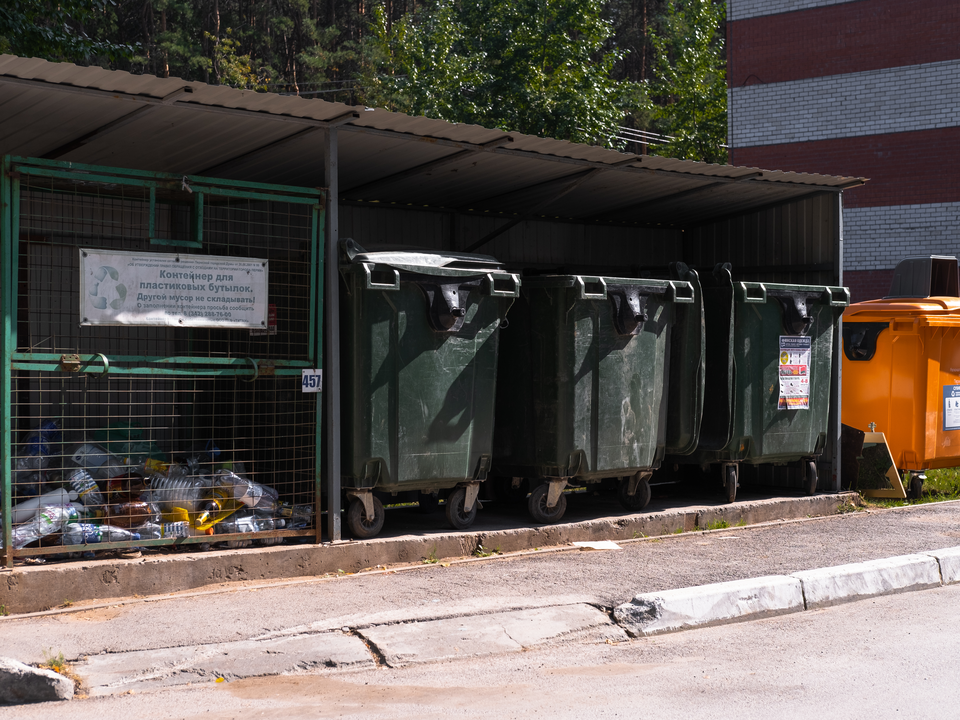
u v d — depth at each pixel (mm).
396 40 26938
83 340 7566
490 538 7043
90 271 5680
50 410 7363
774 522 8477
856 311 9859
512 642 5098
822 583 6137
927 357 9539
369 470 6633
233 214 8180
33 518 5738
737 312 8461
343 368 6707
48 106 5879
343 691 4402
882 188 20000
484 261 7215
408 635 5035
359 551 6469
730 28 21875
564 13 24016
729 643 5207
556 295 7418
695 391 8195
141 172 5789
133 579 5660
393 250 7203
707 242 10531
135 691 4383
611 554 7035
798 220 9562
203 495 6402
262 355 7441
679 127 32094
